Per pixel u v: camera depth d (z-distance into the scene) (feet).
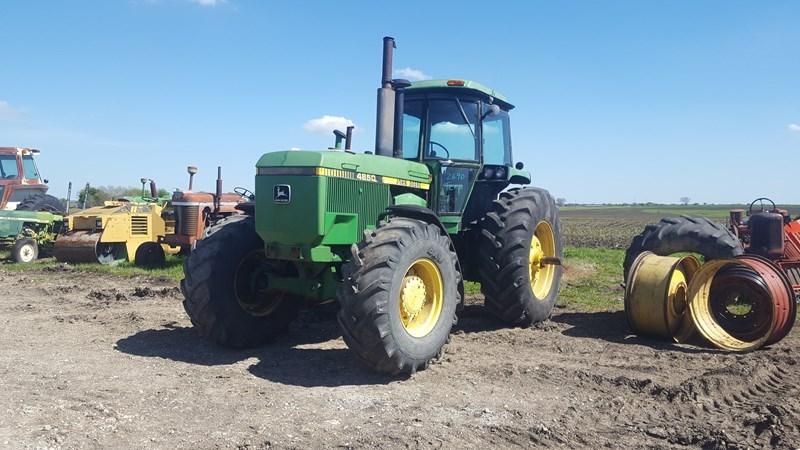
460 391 15.65
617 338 21.89
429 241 17.47
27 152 60.13
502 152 26.20
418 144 22.48
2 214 48.01
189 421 13.29
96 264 42.73
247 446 12.03
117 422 13.12
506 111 26.73
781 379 17.20
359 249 16.37
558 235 25.32
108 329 22.35
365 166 18.71
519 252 22.53
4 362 17.76
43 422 13.01
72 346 19.83
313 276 19.12
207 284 18.81
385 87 20.58
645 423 13.76
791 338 21.93
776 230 28.68
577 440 12.84
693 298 21.63
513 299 22.66
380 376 16.76
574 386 16.16
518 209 22.88
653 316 21.22
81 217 44.14
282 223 17.60
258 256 20.35
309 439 12.46
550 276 24.79
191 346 19.97
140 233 43.88
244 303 19.92
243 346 19.74
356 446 12.17
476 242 23.47
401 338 16.29
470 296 30.50
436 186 22.11
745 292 21.09
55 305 27.43
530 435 12.96
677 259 21.94
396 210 18.08
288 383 16.12
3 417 13.25
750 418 13.83
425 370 17.42
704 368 17.94
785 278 20.58
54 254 43.80
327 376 16.80
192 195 42.37
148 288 31.07
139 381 16.03
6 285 34.14
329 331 22.45
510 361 18.45
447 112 22.76
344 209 17.97
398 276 16.30
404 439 12.54
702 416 14.23
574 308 27.58
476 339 21.39
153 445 12.02
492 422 13.60
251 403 14.48
